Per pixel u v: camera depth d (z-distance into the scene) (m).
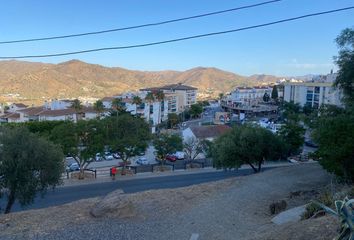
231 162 29.62
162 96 109.94
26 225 10.56
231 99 156.75
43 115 88.44
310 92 114.81
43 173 20.00
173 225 10.71
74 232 9.95
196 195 14.62
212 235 9.86
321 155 16.59
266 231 8.84
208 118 125.88
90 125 40.94
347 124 15.62
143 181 37.09
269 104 143.12
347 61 23.92
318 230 6.99
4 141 19.39
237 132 30.17
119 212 11.51
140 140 44.19
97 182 36.41
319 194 13.76
